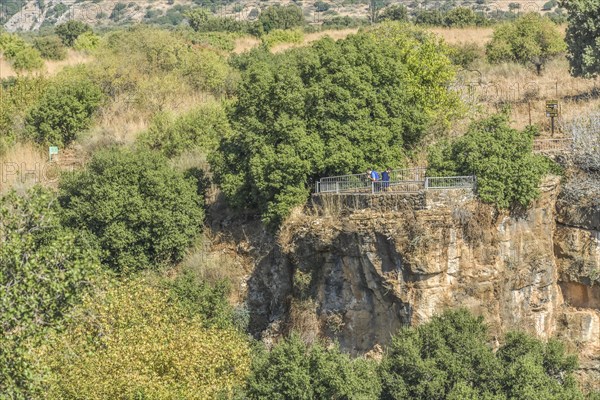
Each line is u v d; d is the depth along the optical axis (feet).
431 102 211.00
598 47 219.61
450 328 153.48
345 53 197.16
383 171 183.11
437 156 177.88
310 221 181.16
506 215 172.96
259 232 203.31
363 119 192.34
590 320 179.42
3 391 120.37
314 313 179.83
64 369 146.61
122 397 147.54
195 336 162.91
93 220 205.57
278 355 153.48
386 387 150.00
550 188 177.88
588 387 175.83
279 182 189.47
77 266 127.34
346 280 176.96
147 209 205.05
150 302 173.68
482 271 170.19
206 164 224.12
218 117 242.78
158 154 215.51
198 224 210.59
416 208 170.09
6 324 121.70
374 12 491.31
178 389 154.40
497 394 145.69
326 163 189.37
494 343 169.78
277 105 196.03
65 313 127.95
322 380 149.07
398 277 169.17
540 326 177.47
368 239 170.81
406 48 213.46
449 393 146.10
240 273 201.36
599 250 178.29
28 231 131.44
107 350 151.84
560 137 198.39
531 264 175.52
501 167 172.55
